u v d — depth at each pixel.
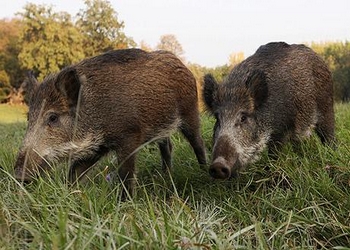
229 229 3.74
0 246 2.54
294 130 5.74
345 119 8.30
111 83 5.17
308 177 4.48
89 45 43.12
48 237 2.65
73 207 3.40
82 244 2.64
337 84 28.84
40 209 3.28
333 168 4.79
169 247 2.67
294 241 3.39
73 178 5.09
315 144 5.57
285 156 5.16
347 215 3.81
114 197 3.89
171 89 5.75
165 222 2.92
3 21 48.84
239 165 4.99
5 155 6.08
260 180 4.69
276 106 5.40
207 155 6.59
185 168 5.85
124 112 5.17
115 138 5.16
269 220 3.75
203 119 8.61
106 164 5.95
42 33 41.28
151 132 5.56
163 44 41.84
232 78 5.45
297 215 3.81
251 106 5.17
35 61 41.25
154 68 5.60
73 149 4.95
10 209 3.29
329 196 4.20
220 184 5.04
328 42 32.19
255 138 5.18
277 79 5.55
